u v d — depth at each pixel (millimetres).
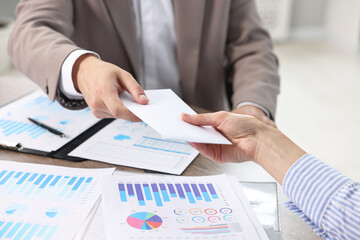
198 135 658
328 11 4223
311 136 2510
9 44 1020
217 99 1242
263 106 1013
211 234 594
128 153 822
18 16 1062
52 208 647
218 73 1213
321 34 4324
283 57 3764
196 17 1137
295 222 649
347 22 3953
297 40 4266
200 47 1181
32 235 586
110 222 603
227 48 1234
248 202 680
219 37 1172
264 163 702
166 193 688
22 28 993
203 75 1210
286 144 696
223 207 661
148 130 920
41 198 671
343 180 625
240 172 777
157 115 689
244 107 1005
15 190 689
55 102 1045
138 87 740
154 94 779
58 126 919
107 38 1122
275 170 683
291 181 652
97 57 877
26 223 610
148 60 1224
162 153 828
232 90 1219
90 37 1127
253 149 713
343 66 3586
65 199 671
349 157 2299
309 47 4051
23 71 974
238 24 1213
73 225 611
